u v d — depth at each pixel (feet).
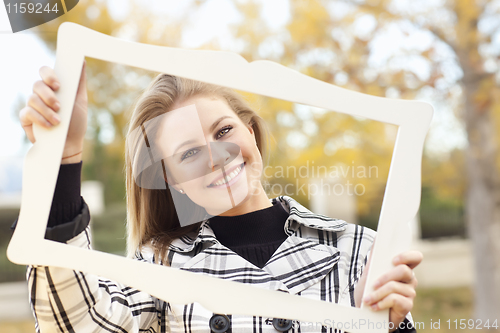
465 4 12.48
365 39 12.42
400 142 3.00
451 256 21.67
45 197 2.82
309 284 3.48
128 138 3.67
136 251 3.91
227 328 3.44
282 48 12.93
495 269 14.28
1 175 4.40
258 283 3.46
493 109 13.58
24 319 10.43
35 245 2.80
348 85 12.54
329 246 3.73
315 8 12.79
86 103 3.05
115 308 3.30
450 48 13.21
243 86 3.02
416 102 3.02
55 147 2.86
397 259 2.89
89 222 3.03
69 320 3.00
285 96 3.03
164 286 2.86
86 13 13.05
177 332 3.58
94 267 2.82
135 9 13.25
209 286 2.89
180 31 13.10
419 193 2.96
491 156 14.14
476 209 14.62
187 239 3.94
